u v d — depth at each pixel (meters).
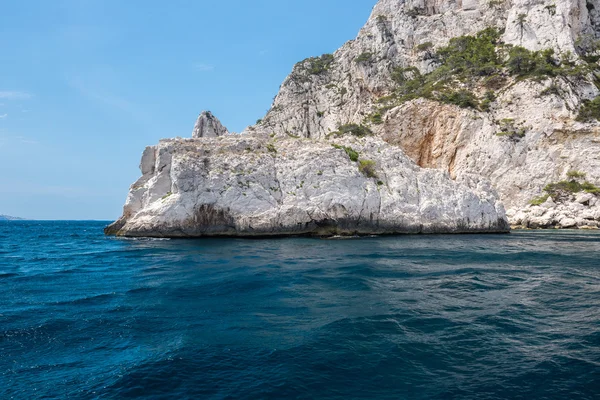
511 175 64.06
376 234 34.75
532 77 68.81
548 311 11.21
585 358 7.94
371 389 6.83
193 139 38.91
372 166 38.00
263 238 32.62
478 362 7.84
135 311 11.32
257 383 7.03
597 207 55.56
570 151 61.91
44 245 36.78
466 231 38.31
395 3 103.19
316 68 106.38
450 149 70.31
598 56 71.88
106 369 7.61
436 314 10.86
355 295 12.99
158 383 7.03
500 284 14.76
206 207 33.12
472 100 71.44
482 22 88.31
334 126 91.44
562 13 73.94
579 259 21.52
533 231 49.31
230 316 10.73
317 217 33.31
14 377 7.30
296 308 11.46
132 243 30.98
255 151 37.25
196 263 20.12
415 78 86.56
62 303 12.31
